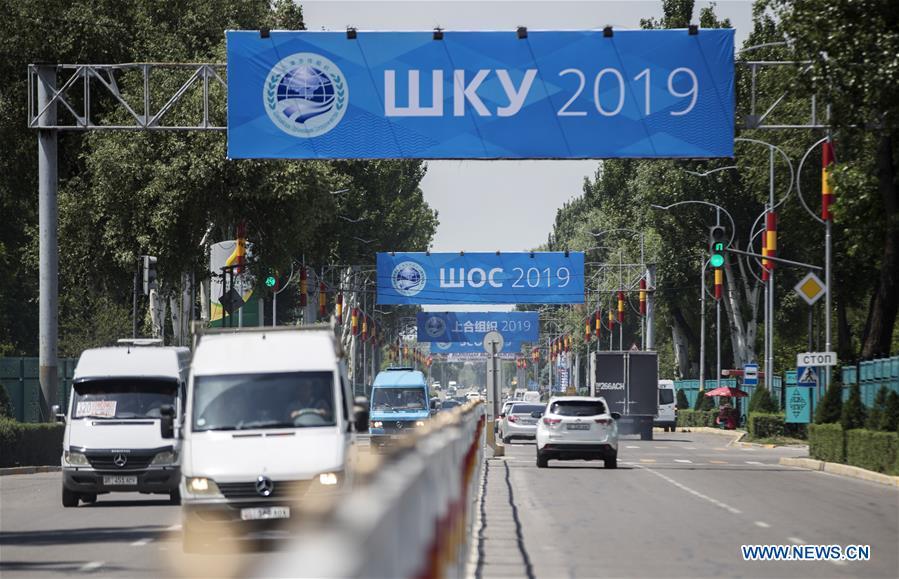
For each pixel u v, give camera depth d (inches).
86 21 6742.1
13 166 7076.8
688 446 7337.6
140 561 1957.4
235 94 4045.3
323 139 4028.1
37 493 3513.8
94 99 6953.7
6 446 4434.1
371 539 417.7
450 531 1153.4
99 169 6397.6
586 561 1903.3
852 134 4382.4
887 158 4731.8
